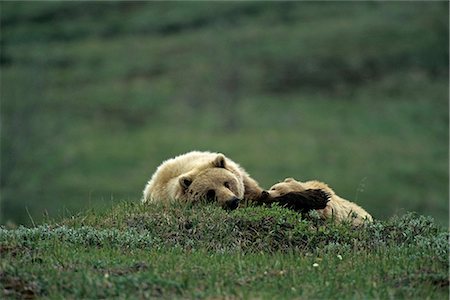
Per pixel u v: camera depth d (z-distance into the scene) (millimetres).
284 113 68312
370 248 10000
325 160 56594
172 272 8352
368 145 60188
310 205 11062
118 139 62625
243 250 9883
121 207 11227
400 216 11367
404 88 72062
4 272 8133
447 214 47094
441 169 55469
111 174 55062
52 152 59000
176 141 62219
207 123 66938
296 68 76875
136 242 9711
